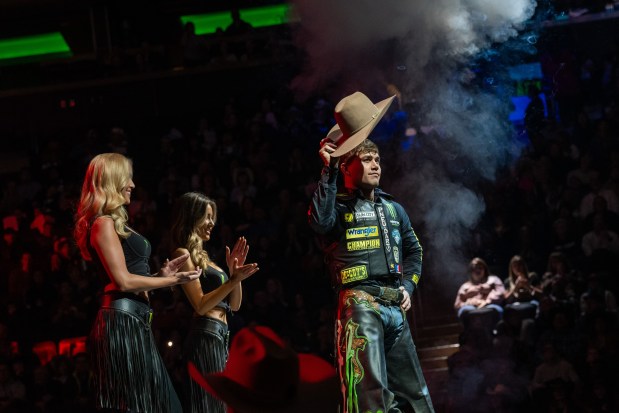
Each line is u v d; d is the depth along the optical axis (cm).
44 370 1034
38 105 1559
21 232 1327
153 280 389
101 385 393
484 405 926
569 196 1142
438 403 1001
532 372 937
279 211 1197
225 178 1359
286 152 1378
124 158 410
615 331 930
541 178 1165
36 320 1139
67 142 1552
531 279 1033
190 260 474
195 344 473
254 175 1331
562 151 1209
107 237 391
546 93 1291
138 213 1270
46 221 1315
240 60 1519
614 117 1234
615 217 1076
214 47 1595
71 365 1045
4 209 1410
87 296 1152
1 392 1042
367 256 445
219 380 234
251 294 1106
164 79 1543
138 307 402
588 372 912
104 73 1598
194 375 242
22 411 1020
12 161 1552
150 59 1630
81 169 1461
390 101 461
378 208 457
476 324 968
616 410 877
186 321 1014
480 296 1006
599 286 986
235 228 1190
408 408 452
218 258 1157
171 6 1762
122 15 1772
